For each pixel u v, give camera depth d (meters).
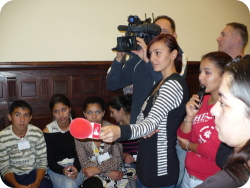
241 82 0.50
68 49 2.14
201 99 1.17
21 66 2.01
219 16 2.59
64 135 1.87
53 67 2.11
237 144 0.53
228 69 0.54
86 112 1.82
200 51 2.60
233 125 0.52
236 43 2.03
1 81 2.02
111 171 1.75
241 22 2.67
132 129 0.94
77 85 2.22
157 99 1.08
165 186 1.12
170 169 1.12
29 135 1.76
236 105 0.51
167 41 1.16
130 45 1.41
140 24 1.42
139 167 1.18
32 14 2.02
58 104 1.82
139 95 1.56
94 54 2.22
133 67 1.65
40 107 2.15
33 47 2.06
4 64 1.96
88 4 2.13
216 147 1.10
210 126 1.17
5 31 1.97
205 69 1.19
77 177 1.81
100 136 0.85
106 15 2.19
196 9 2.49
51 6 2.05
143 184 1.17
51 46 2.10
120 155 1.82
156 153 1.11
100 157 1.78
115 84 1.75
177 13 2.43
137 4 2.27
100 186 1.67
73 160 1.87
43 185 1.71
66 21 2.10
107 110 2.33
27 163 1.75
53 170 1.81
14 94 2.06
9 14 1.96
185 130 1.26
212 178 0.57
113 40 2.24
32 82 2.10
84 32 2.16
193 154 1.27
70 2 2.08
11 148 1.71
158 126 1.09
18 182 1.70
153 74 1.43
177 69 1.22
